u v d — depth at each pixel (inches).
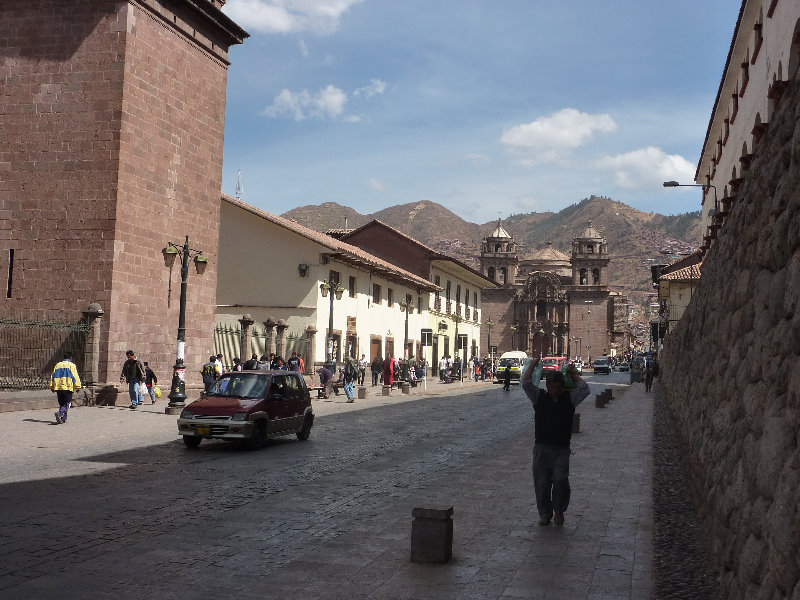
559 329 5516.7
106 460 552.4
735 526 231.3
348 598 251.4
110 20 1013.8
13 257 1023.0
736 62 1069.1
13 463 526.0
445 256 2352.4
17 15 1039.0
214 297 1213.1
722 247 383.2
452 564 294.5
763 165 257.8
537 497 367.6
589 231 5689.0
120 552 303.1
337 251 1609.3
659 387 1882.4
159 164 1082.1
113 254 994.1
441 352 2536.9
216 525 355.3
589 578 275.9
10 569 276.1
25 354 1002.7
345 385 1274.6
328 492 446.6
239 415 624.1
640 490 457.7
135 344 1037.8
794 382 181.2
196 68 1163.9
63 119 1018.1
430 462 578.2
